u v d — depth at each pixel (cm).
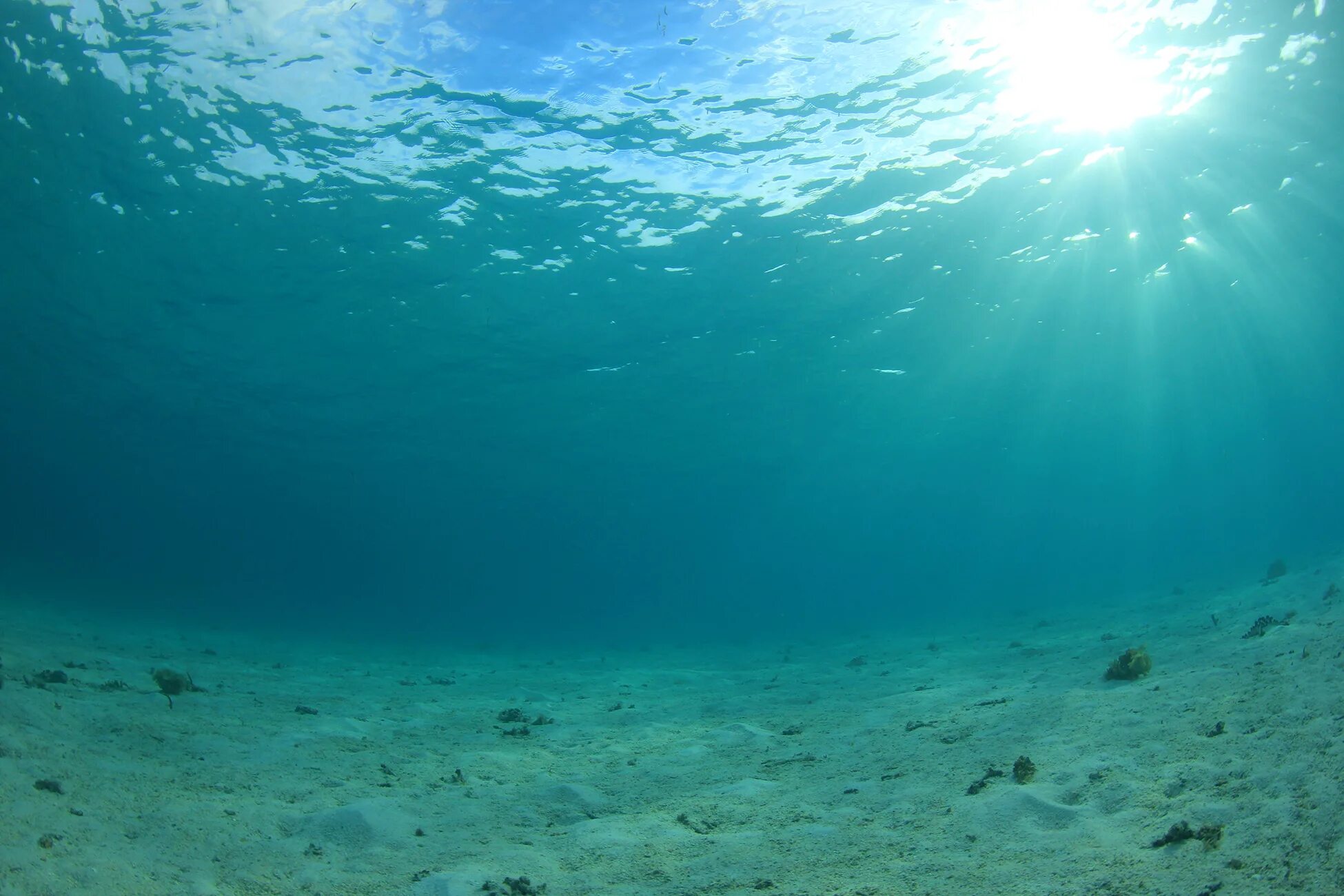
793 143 1438
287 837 469
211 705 838
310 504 6228
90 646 1278
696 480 5075
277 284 1991
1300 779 382
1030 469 6588
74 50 1177
